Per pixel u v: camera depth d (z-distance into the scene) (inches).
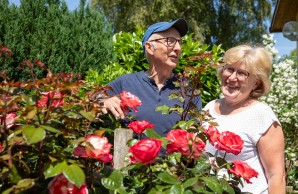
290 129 312.5
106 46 298.0
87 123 63.0
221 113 92.0
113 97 74.8
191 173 61.6
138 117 95.0
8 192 49.0
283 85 317.7
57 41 276.5
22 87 56.7
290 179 227.9
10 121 55.9
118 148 66.9
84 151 54.1
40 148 53.3
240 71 86.7
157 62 98.7
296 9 261.6
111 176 55.0
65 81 53.7
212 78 158.9
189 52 162.1
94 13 310.8
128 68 175.8
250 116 86.6
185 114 73.3
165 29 96.0
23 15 270.7
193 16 716.0
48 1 292.5
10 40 259.4
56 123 55.6
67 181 51.0
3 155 51.9
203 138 65.2
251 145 85.8
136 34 182.9
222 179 59.9
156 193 55.7
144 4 703.7
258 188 84.2
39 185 51.8
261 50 88.2
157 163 62.6
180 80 76.4
